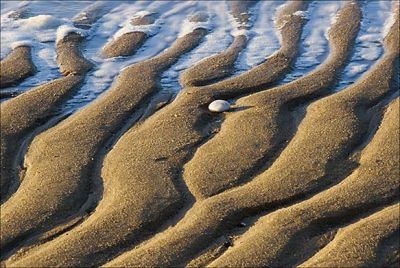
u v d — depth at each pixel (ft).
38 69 34.81
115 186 23.82
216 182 23.93
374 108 29.27
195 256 20.39
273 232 21.02
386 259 20.01
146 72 33.53
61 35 38.91
